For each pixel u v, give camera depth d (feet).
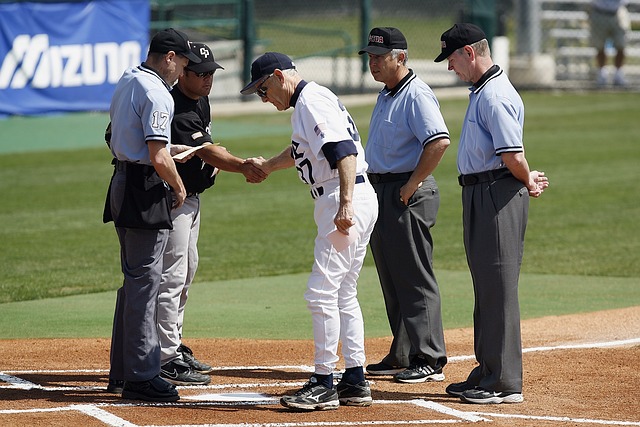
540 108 299.17
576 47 358.23
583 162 217.36
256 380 82.69
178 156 77.82
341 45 438.81
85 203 174.81
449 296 117.70
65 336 98.27
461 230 157.48
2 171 203.10
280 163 82.89
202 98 84.02
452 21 528.63
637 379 81.92
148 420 69.92
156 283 75.97
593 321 104.42
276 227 158.51
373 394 78.59
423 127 80.79
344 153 71.41
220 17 366.84
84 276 126.31
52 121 256.93
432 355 82.38
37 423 68.74
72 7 259.19
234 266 133.59
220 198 182.60
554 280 126.82
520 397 75.56
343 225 71.61
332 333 73.46
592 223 162.40
